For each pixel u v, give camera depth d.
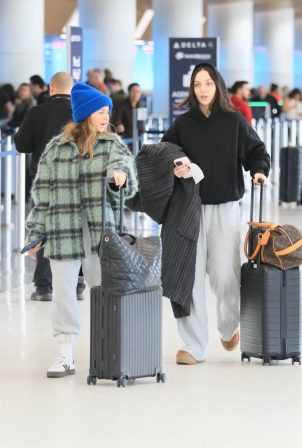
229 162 8.38
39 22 31.75
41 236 8.09
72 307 8.12
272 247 8.34
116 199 8.00
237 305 8.64
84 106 7.93
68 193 7.95
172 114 19.00
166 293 8.33
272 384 7.87
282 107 35.44
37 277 11.64
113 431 6.59
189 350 8.54
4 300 11.66
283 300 8.40
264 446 6.30
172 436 6.49
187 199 8.36
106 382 7.94
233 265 8.51
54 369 8.08
